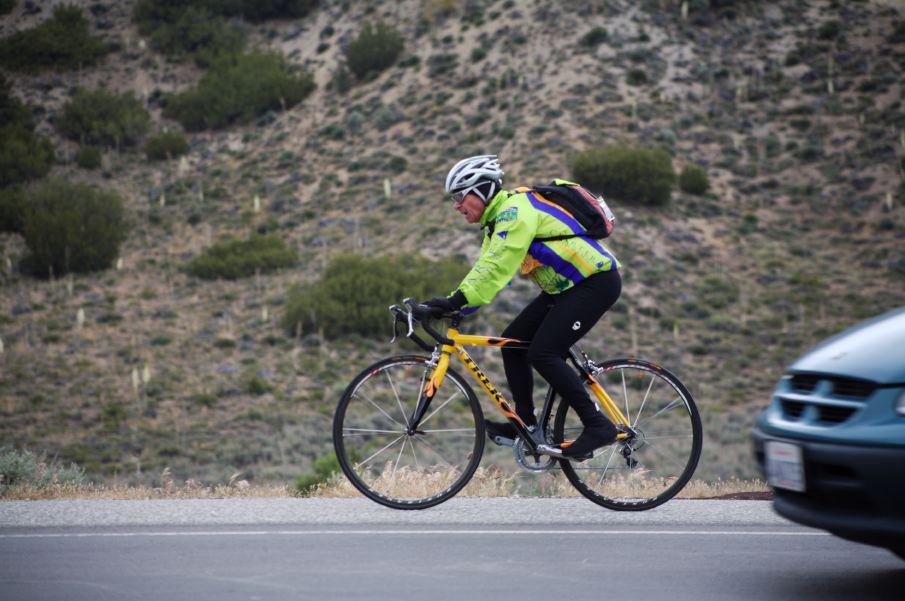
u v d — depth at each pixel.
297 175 124.62
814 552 10.26
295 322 90.62
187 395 78.25
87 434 70.38
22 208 112.94
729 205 108.75
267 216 117.62
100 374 82.31
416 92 134.25
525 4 143.12
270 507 12.73
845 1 142.50
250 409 75.31
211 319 94.62
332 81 143.25
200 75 150.38
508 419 12.32
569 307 11.72
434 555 9.99
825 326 87.94
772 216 107.38
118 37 158.25
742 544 10.62
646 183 105.31
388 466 14.14
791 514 8.70
